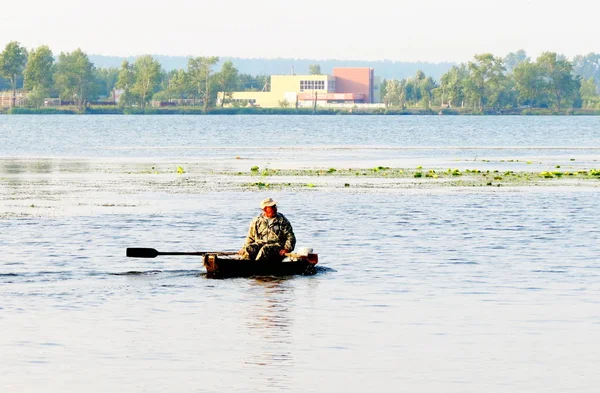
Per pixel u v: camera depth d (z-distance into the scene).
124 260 102.31
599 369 62.12
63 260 101.94
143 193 174.38
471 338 69.50
